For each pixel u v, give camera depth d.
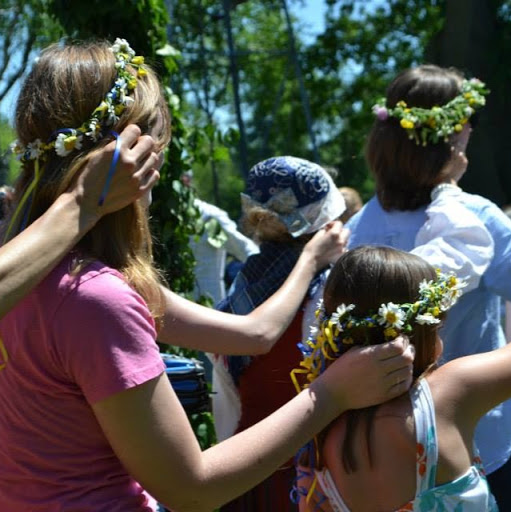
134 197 1.53
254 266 2.72
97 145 1.55
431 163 2.65
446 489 1.80
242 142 11.60
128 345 1.46
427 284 1.90
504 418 2.47
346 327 1.88
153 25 3.71
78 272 1.49
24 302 1.50
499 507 2.48
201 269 4.96
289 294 2.39
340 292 1.94
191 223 3.90
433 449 1.80
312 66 17.28
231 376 2.72
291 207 2.65
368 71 17.55
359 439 1.84
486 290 2.56
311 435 1.67
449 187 2.64
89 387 1.46
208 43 17.81
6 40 13.94
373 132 2.78
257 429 1.63
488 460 2.45
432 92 2.69
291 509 2.42
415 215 2.70
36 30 13.05
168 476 1.49
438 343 1.93
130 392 1.45
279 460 1.62
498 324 2.61
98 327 1.46
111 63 1.60
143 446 1.47
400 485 1.81
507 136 9.56
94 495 1.50
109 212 1.52
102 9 3.61
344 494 1.87
